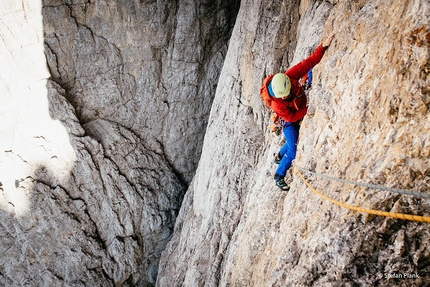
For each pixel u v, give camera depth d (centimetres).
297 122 446
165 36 1270
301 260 322
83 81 1257
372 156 266
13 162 1166
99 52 1235
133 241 1331
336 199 297
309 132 400
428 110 227
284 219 418
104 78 1277
